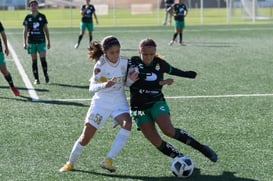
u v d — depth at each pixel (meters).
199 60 38.91
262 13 85.62
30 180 13.63
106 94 13.81
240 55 41.66
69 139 17.53
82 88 27.36
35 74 28.81
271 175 13.94
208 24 79.19
